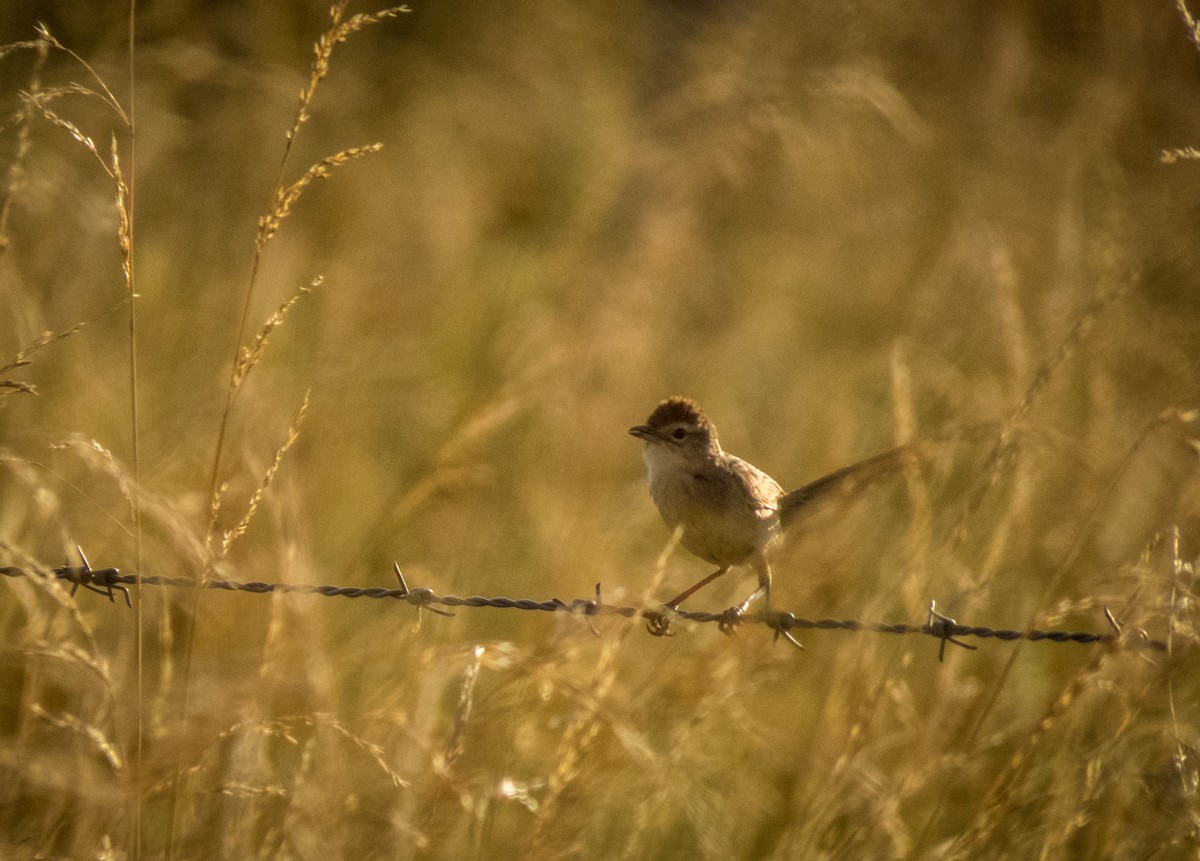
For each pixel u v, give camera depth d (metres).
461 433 10.46
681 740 7.24
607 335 13.55
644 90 21.59
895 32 17.80
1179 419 7.68
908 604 8.09
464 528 11.12
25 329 11.04
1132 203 13.18
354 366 12.45
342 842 6.64
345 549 10.75
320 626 8.73
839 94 15.05
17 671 8.60
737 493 8.70
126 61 14.44
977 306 13.80
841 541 10.12
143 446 10.02
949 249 14.95
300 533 9.51
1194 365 11.70
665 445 8.86
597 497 11.96
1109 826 7.29
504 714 7.71
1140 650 6.65
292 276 14.55
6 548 6.31
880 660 8.87
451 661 7.42
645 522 11.94
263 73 16.33
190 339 12.90
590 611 7.21
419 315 14.80
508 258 16.89
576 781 6.79
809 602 9.83
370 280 14.53
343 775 6.89
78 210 12.55
